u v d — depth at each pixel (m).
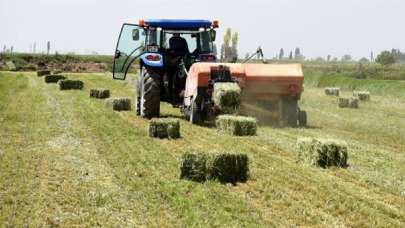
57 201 7.59
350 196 8.04
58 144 11.92
